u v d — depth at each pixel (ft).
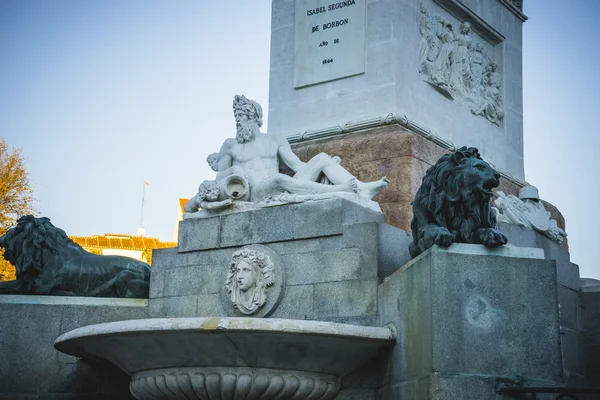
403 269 26.07
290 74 39.40
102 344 27.20
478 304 23.90
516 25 45.42
